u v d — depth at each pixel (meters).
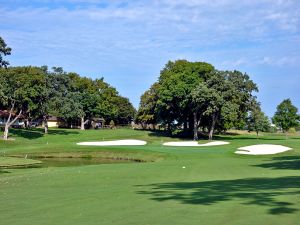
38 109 85.81
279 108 101.31
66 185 21.94
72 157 53.38
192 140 86.75
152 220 11.88
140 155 51.38
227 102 86.19
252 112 102.44
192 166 33.88
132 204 14.74
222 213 12.56
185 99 88.38
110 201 15.58
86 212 13.42
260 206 13.48
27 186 21.83
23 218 12.69
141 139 87.44
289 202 14.12
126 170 31.06
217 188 18.61
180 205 14.21
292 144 66.62
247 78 97.19
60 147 58.69
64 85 115.25
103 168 33.47
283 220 11.38
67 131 106.81
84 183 22.77
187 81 89.94
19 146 67.06
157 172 29.00
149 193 17.55
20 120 132.38
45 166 41.22
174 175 26.75
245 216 12.02
